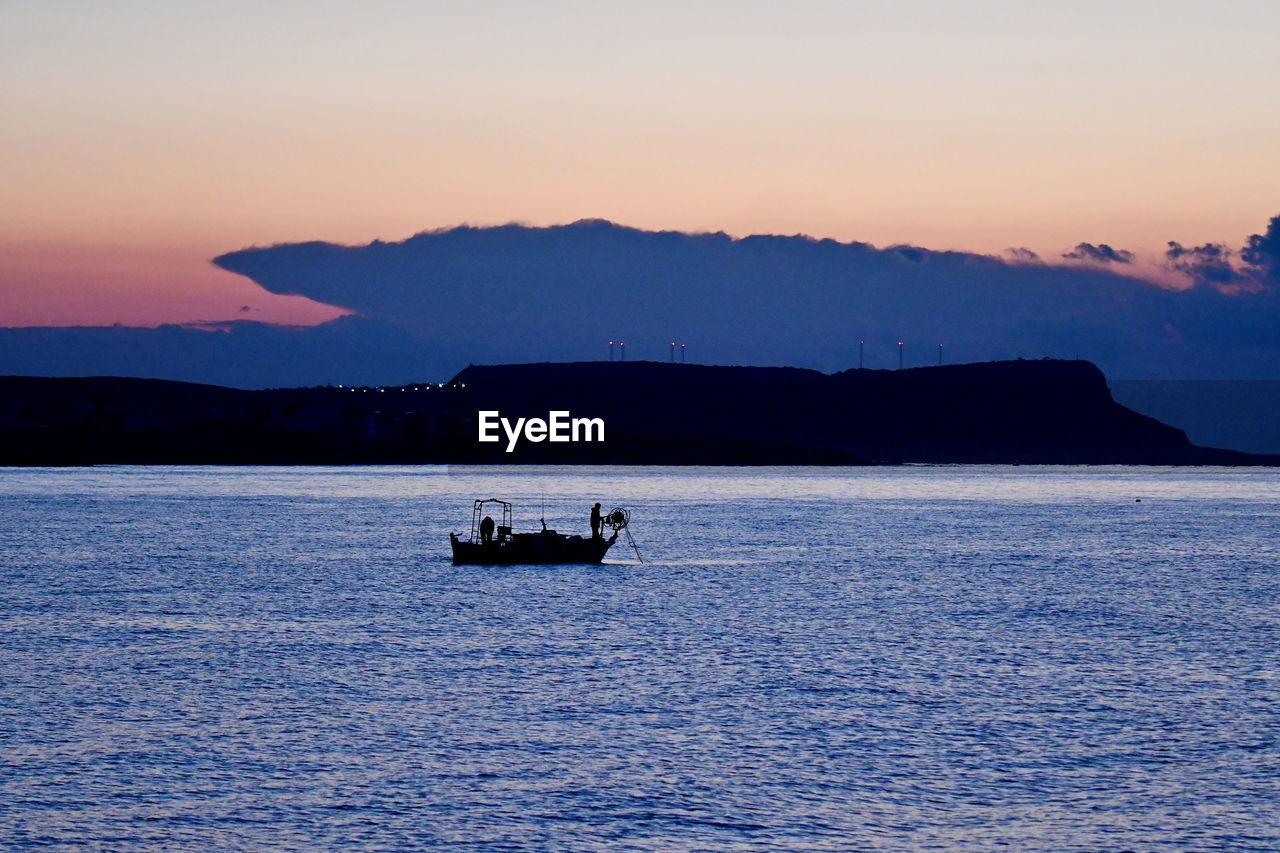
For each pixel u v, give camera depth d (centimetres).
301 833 8806
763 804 9425
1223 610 19500
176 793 9594
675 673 13950
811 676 13800
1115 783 9944
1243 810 9362
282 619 18025
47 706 12219
